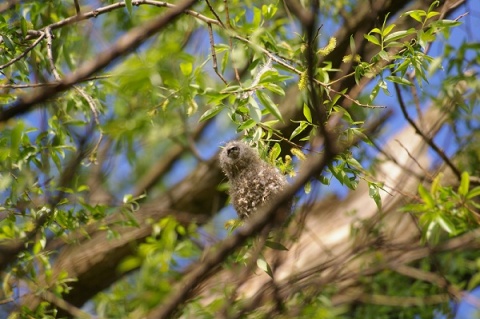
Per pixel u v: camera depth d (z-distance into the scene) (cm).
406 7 1134
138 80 664
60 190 860
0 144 869
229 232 818
